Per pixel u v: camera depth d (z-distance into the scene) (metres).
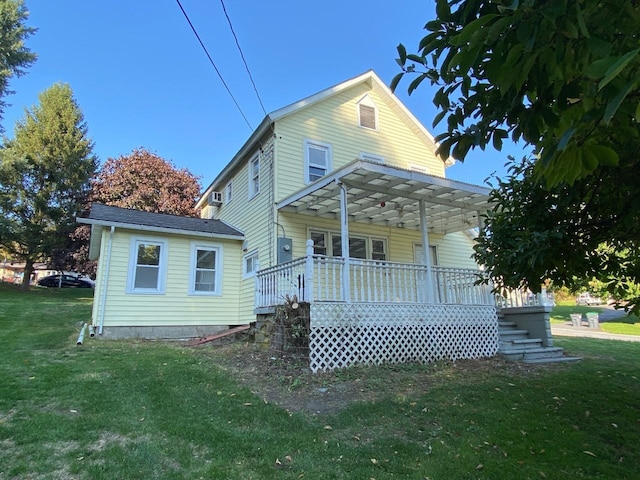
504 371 7.31
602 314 23.62
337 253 11.35
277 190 10.70
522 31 1.56
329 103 12.30
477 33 1.58
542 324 9.62
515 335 9.70
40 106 25.97
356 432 4.24
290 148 11.25
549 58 1.71
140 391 5.38
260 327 9.31
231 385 5.90
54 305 17.34
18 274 41.94
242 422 4.45
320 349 7.00
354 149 12.44
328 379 6.33
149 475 3.21
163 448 3.70
